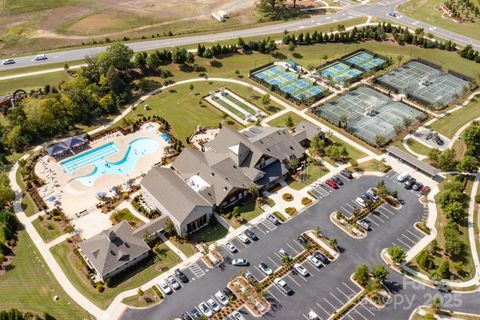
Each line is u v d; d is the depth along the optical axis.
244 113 169.00
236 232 119.75
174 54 198.12
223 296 102.50
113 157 148.00
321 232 119.25
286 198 130.25
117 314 99.56
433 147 150.25
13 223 121.62
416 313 99.19
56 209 126.50
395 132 156.12
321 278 107.31
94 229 121.38
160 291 104.56
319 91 182.88
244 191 130.25
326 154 147.00
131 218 124.44
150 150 151.50
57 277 108.31
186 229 117.62
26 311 100.62
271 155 138.12
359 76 190.50
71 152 150.25
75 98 165.50
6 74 188.62
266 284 105.69
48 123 158.12
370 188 133.25
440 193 131.00
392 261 110.56
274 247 115.44
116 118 167.75
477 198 127.88
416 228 120.06
